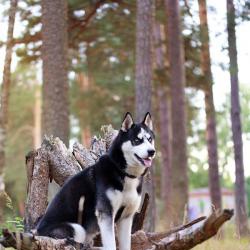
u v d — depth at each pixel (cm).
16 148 3881
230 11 1783
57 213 734
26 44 1880
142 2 1498
